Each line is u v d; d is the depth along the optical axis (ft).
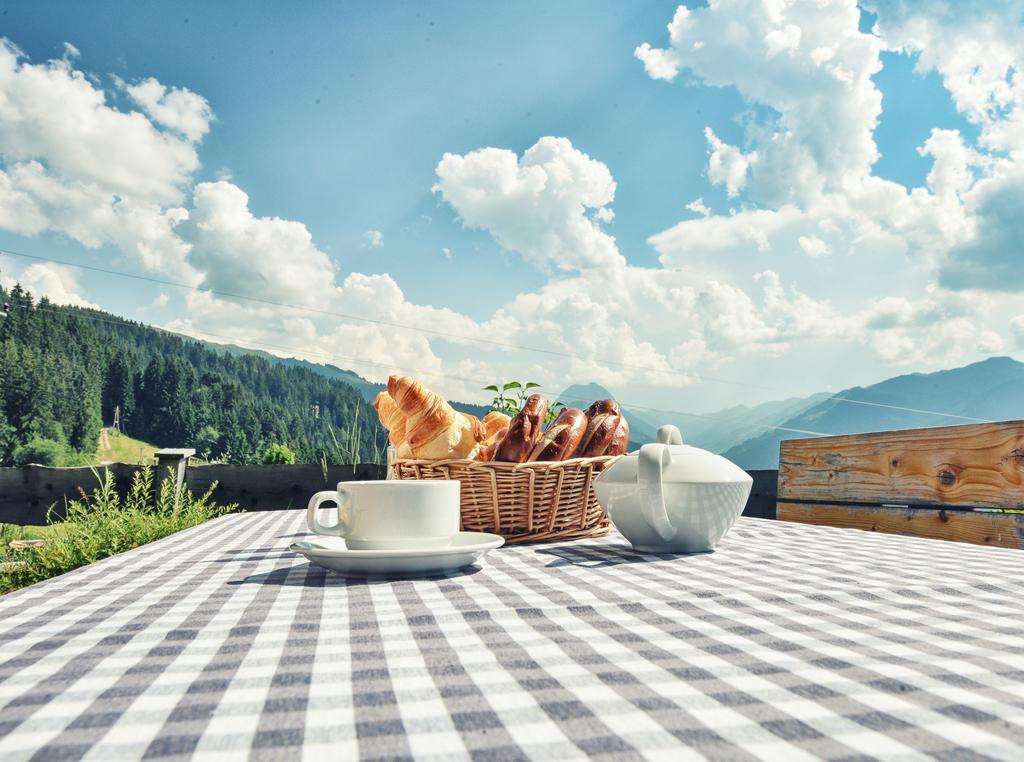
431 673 1.42
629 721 1.13
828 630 1.81
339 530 2.99
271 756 0.99
